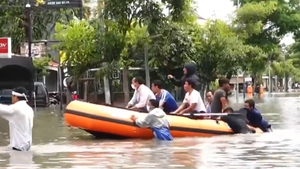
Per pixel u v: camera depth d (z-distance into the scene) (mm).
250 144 12492
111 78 30375
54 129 17234
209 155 10758
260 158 10375
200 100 14578
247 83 63438
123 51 29891
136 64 33562
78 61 30000
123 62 29641
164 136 13406
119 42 29078
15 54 33000
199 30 35969
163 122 13562
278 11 43281
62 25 31344
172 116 14031
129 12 28578
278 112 26359
